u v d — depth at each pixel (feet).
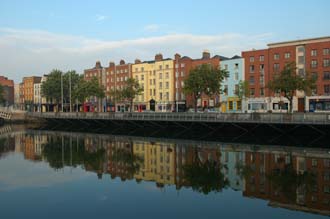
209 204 54.60
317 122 125.39
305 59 212.02
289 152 107.55
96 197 58.70
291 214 49.39
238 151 112.16
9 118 280.72
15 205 54.34
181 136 167.94
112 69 335.67
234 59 246.47
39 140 157.79
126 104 314.14
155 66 298.15
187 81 201.77
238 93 219.00
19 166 88.02
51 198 58.18
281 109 217.77
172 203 55.06
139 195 59.98
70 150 120.47
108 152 114.11
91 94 284.00
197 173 78.02
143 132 194.29
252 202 55.31
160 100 292.61
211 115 162.09
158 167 85.81
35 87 422.82
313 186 64.69
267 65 228.84
